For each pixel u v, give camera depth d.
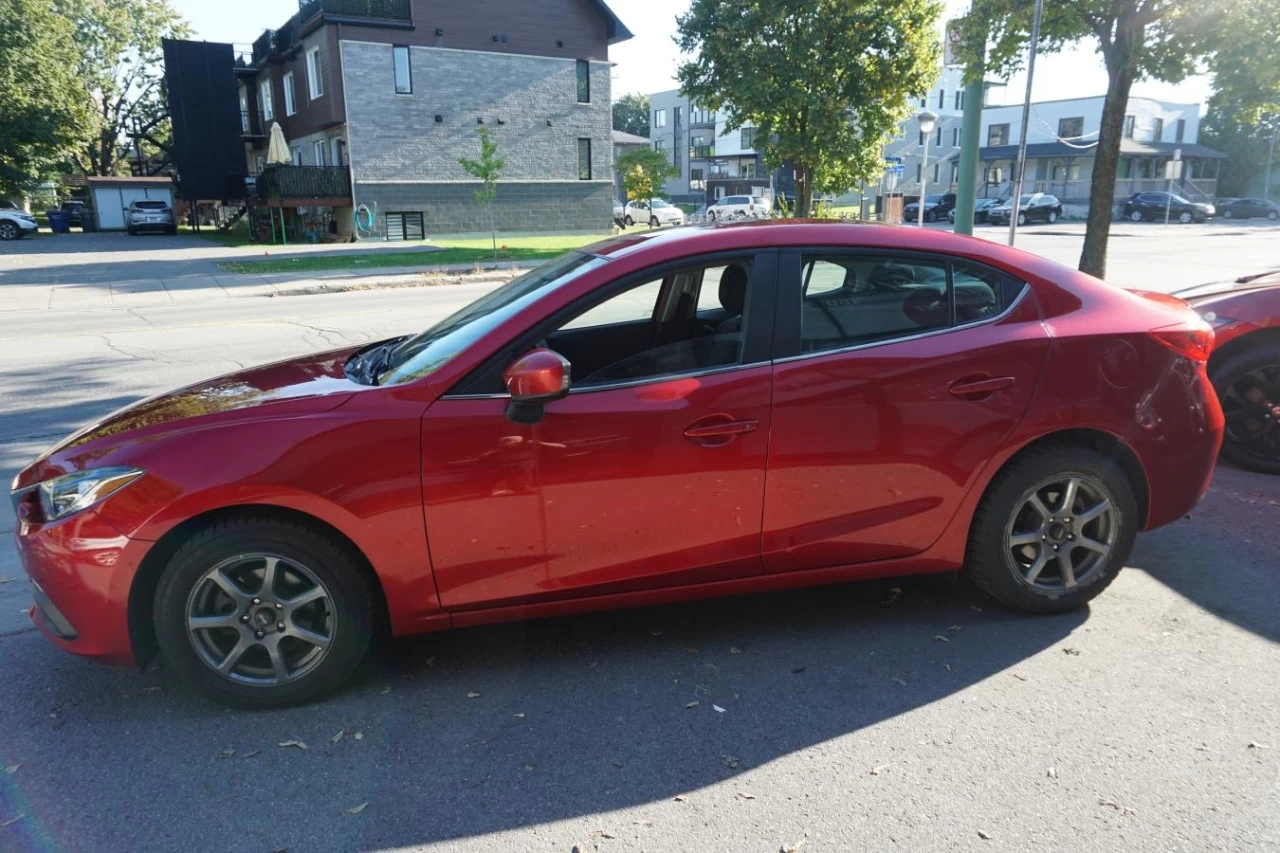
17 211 36.19
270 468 2.89
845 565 3.52
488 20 32.94
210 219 48.34
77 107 42.47
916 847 2.41
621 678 3.31
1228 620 3.70
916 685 3.23
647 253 3.31
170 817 2.57
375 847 2.44
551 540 3.16
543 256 25.28
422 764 2.81
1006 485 3.52
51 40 40.56
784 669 3.36
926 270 3.49
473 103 33.31
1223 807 2.56
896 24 18.16
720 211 44.47
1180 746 2.85
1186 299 6.05
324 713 3.10
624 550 3.25
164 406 3.30
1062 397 3.49
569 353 3.91
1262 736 2.90
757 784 2.69
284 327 12.13
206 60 37.59
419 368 3.23
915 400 3.38
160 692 3.25
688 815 2.55
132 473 2.90
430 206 33.28
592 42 35.31
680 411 3.18
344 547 3.06
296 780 2.74
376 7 31.36
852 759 2.81
